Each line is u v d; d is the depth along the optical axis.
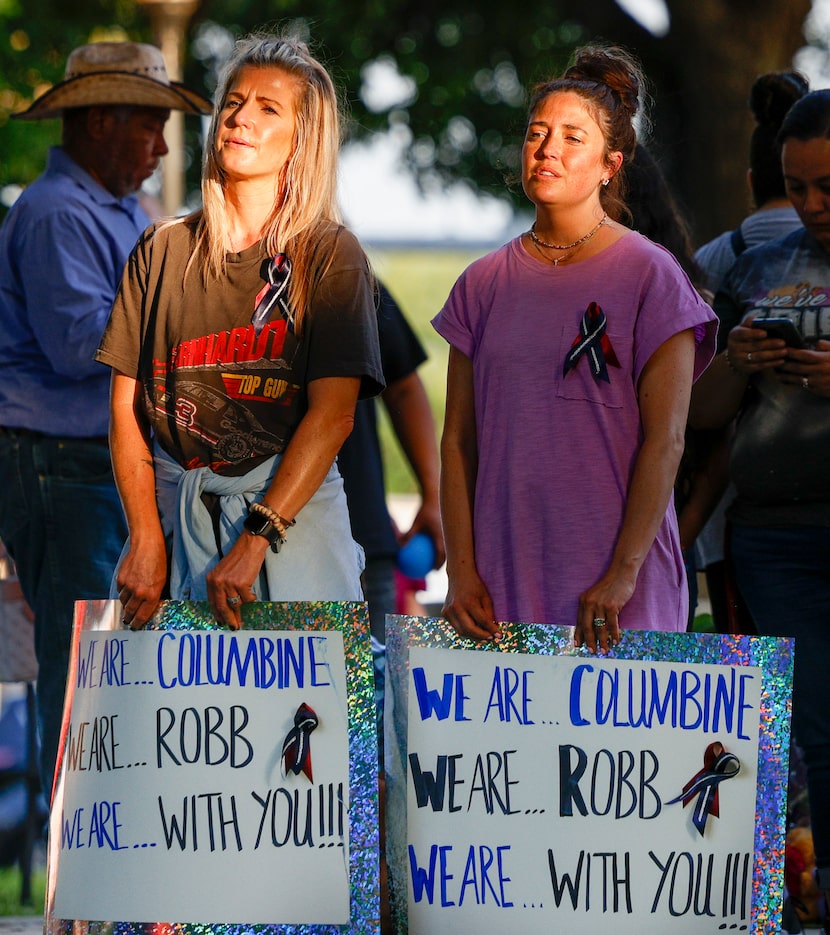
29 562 14.59
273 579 11.09
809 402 12.77
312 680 10.82
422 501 18.50
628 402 10.88
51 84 43.06
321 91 11.54
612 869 10.70
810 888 13.88
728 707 10.80
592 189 11.16
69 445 14.45
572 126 11.04
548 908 10.70
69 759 11.07
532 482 10.93
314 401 11.12
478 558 11.16
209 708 10.87
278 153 11.34
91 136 15.41
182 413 11.28
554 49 44.91
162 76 16.28
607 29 37.69
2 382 14.71
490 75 46.34
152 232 11.69
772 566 13.11
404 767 10.88
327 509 11.39
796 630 12.99
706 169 34.53
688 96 35.09
